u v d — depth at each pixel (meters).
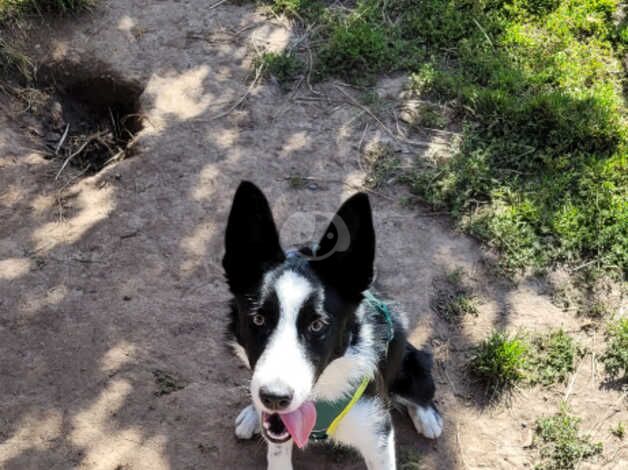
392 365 0.83
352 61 1.37
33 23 1.43
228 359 0.97
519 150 1.22
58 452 0.88
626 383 0.96
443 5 1.46
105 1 1.50
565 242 1.10
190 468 0.87
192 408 0.92
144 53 1.41
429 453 0.89
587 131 1.23
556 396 0.94
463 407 0.93
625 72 1.36
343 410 0.75
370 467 0.80
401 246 1.11
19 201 1.17
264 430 0.72
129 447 0.88
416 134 1.27
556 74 1.34
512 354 0.95
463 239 1.12
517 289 1.06
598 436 0.91
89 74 1.39
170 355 0.97
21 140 1.28
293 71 1.37
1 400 0.92
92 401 0.92
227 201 1.17
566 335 1.00
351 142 1.26
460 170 1.19
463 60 1.38
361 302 0.74
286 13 1.48
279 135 1.27
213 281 1.06
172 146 1.25
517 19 1.45
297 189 1.19
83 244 1.11
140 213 1.15
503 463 0.88
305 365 0.68
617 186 1.18
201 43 1.43
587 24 1.43
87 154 1.32
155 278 1.07
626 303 1.04
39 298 1.03
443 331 1.01
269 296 0.70
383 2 1.48
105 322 1.01
